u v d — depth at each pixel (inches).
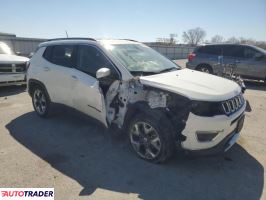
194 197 123.4
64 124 213.8
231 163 154.1
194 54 482.9
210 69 464.4
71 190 127.3
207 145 136.7
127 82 155.1
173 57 1892.2
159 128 140.9
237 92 153.5
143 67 169.2
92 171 144.1
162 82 145.6
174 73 168.9
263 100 316.8
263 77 427.5
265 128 212.1
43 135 192.4
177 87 139.9
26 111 253.6
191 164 151.6
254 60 426.9
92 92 168.4
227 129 138.6
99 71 150.0
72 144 177.0
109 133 192.4
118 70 161.0
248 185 133.1
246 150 171.0
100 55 173.0
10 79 343.3
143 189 128.7
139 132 154.0
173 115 139.5
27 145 175.9
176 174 141.6
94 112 172.9
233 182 135.4
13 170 144.4
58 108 210.5
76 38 199.2
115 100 163.3
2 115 241.3
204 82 152.3
